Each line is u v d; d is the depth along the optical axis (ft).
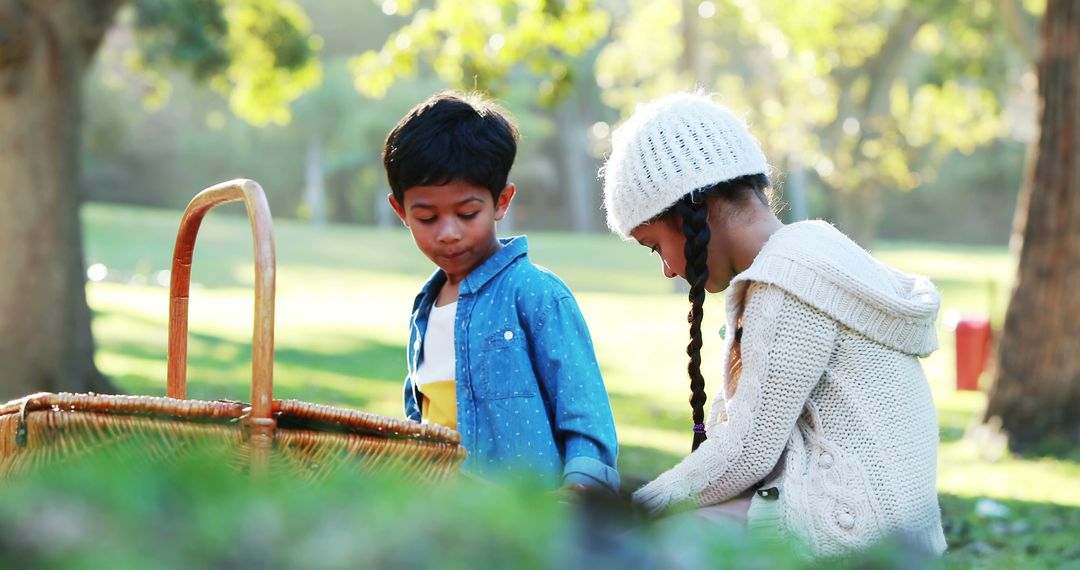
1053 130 35.83
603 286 112.47
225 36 74.79
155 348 55.98
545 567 3.66
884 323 10.65
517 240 12.76
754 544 4.17
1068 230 35.86
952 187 228.63
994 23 97.25
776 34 101.45
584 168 228.63
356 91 191.83
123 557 3.17
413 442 8.57
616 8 150.82
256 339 8.33
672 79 116.06
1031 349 36.22
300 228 164.04
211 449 4.64
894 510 10.39
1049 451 35.29
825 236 10.91
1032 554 22.45
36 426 8.15
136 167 211.00
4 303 40.32
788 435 10.69
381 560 3.47
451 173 11.94
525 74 197.47
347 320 74.38
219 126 196.34
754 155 11.34
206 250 128.26
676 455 34.01
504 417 12.12
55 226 40.98
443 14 50.26
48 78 40.75
